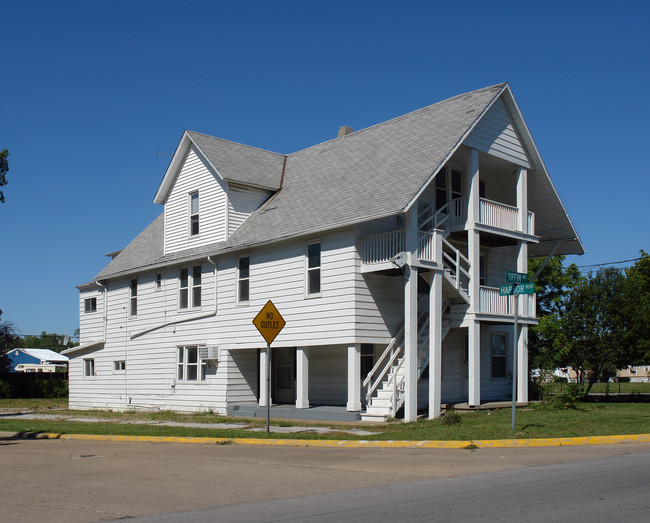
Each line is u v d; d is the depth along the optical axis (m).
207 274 26.88
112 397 31.91
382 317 21.44
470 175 22.61
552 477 10.24
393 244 20.31
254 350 26.36
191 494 9.63
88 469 12.16
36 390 49.59
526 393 24.23
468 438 14.63
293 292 22.80
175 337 28.27
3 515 8.34
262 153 29.56
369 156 24.31
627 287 30.73
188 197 28.27
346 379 23.56
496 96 22.80
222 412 25.38
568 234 27.17
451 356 25.19
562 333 32.03
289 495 9.48
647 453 12.73
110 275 32.16
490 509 8.09
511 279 15.57
